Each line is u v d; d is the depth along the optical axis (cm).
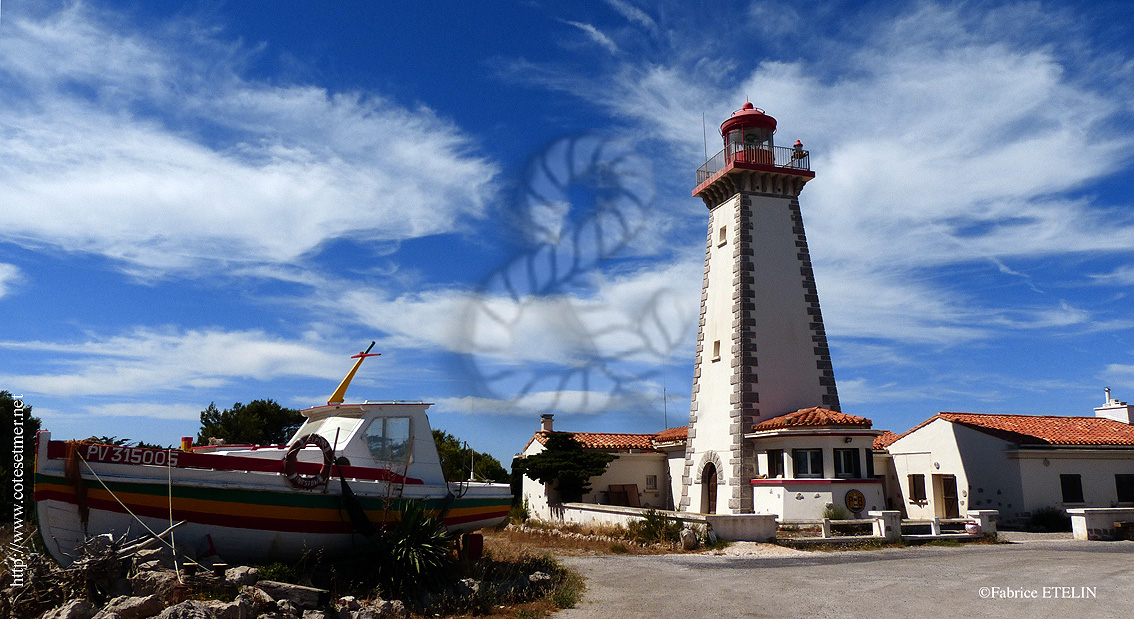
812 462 2455
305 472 1216
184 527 1106
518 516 3284
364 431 1336
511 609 1195
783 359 2758
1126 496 2700
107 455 1072
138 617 898
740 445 2648
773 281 2834
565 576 1476
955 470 2831
